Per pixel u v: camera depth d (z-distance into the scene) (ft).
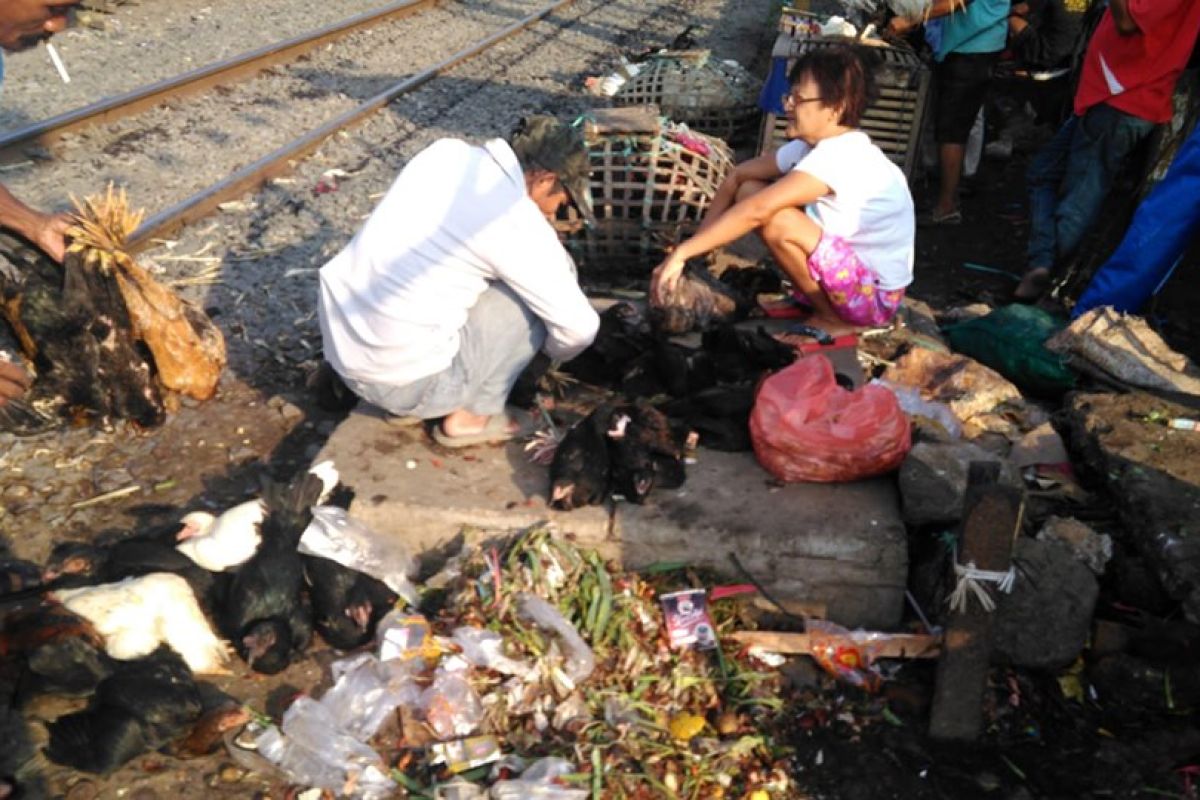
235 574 12.31
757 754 11.34
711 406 14.57
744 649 12.40
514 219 12.54
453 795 10.58
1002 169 29.55
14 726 10.93
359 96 33.14
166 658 11.57
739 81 30.35
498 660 11.75
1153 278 18.51
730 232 15.96
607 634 12.22
